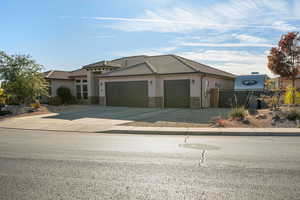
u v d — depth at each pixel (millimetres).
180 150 7027
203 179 4574
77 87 30891
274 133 9898
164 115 16078
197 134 10180
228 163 5621
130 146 7676
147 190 4078
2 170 5266
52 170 5219
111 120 14172
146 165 5516
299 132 9742
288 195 3834
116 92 24406
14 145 7984
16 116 17469
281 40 21906
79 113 18438
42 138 9398
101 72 27125
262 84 26219
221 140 8688
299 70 21641
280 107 16266
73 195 3912
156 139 8992
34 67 21844
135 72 23281
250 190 4039
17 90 20703
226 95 22812
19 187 4281
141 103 23016
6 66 20953
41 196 3891
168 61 25484
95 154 6617
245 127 11195
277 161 5762
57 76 30000
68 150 7148
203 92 21453
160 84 22438
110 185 4320
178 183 4383
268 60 22766
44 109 21469
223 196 3811
